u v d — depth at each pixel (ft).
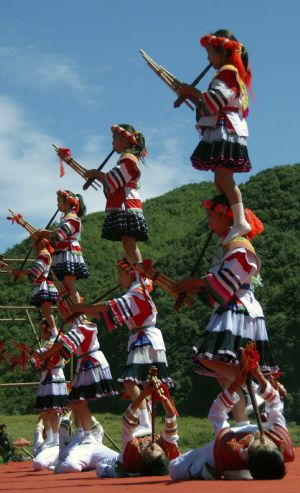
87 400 29.45
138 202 28.07
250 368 17.79
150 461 21.50
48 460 35.14
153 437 21.93
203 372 20.22
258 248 120.37
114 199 27.94
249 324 19.57
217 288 19.26
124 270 26.43
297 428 82.28
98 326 112.88
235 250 19.51
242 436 17.63
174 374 102.58
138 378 26.09
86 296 123.24
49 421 36.47
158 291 115.44
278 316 101.71
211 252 111.75
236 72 21.16
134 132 28.30
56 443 36.27
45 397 36.65
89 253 139.13
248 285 19.95
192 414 97.71
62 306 31.01
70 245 33.63
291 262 114.73
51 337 38.52
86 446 28.71
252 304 19.85
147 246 154.51
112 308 25.26
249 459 16.93
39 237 34.24
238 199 20.49
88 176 28.91
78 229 33.83
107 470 23.44
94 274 131.03
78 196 34.58
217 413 18.26
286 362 95.35
